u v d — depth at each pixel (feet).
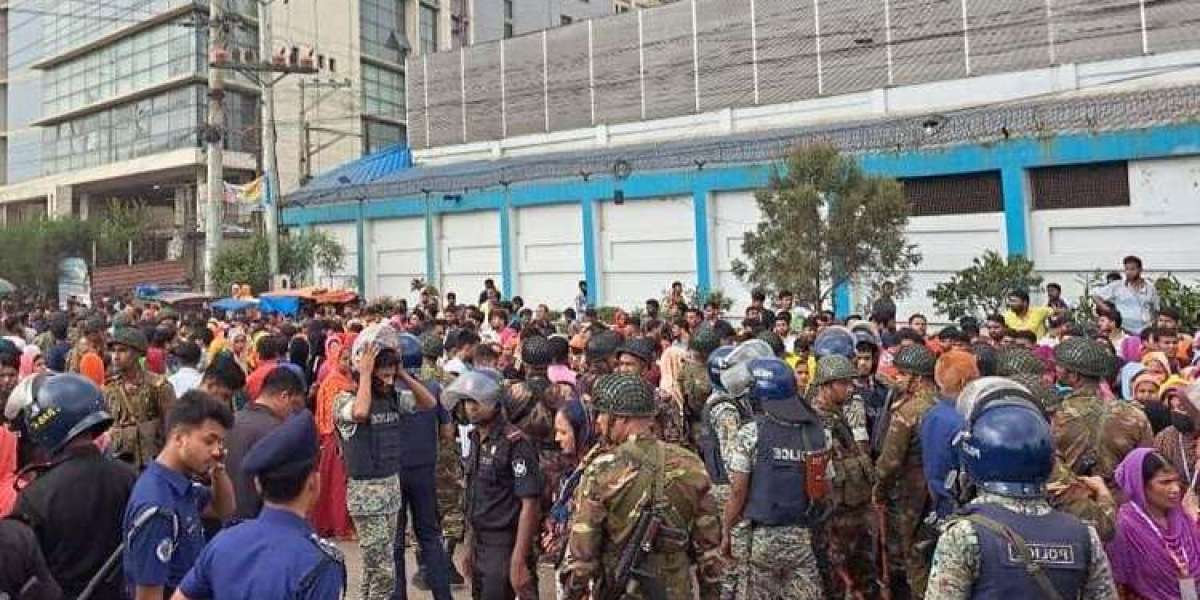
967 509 10.39
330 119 161.48
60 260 145.18
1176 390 18.86
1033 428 10.16
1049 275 69.31
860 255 56.24
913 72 86.79
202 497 13.24
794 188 57.00
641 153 94.79
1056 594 9.71
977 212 72.84
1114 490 14.89
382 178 120.88
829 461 17.79
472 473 19.08
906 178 75.72
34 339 44.11
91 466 12.64
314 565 9.50
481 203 103.40
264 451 9.81
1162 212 64.54
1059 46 79.15
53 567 12.10
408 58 130.72
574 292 97.40
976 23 83.30
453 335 31.24
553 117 114.73
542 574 25.30
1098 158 66.44
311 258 107.24
